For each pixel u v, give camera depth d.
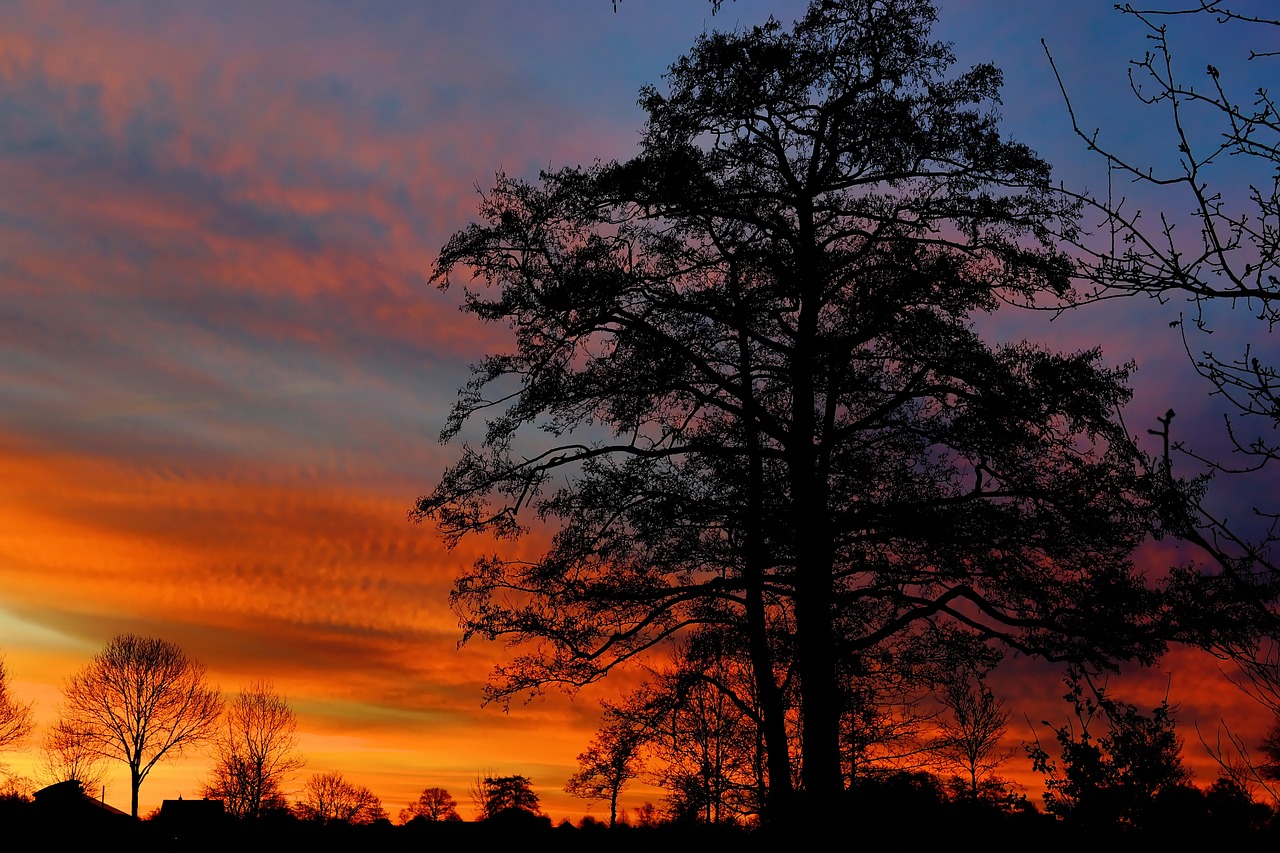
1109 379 12.57
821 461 14.76
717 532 15.39
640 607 15.05
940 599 14.28
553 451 15.34
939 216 14.30
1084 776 9.68
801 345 14.12
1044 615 13.70
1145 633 12.28
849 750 18.00
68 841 39.47
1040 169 13.58
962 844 13.52
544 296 14.05
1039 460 13.69
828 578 14.32
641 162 14.10
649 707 16.67
